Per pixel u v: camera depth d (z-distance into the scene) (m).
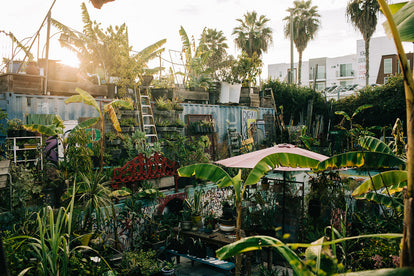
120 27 12.22
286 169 7.41
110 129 9.95
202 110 13.50
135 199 8.23
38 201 6.86
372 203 7.63
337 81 51.06
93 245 6.51
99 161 8.82
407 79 2.28
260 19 31.03
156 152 9.32
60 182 7.40
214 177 5.04
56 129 7.44
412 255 1.79
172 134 11.54
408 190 2.20
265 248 7.23
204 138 12.42
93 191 6.86
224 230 7.54
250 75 16.80
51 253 4.70
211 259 7.23
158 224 8.57
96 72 12.20
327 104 23.88
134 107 11.07
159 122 11.60
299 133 18.80
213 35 27.89
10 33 8.70
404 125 20.97
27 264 4.75
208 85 15.55
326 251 2.92
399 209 5.56
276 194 8.10
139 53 13.13
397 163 3.99
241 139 14.88
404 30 2.62
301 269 2.59
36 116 8.36
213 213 9.52
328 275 2.44
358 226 6.95
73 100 7.86
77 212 6.68
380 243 5.38
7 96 7.96
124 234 8.00
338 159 4.26
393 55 37.50
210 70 15.86
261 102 17.88
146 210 8.62
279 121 18.42
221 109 14.40
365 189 4.55
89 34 12.38
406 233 2.15
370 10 28.58
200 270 7.54
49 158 8.31
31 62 8.89
